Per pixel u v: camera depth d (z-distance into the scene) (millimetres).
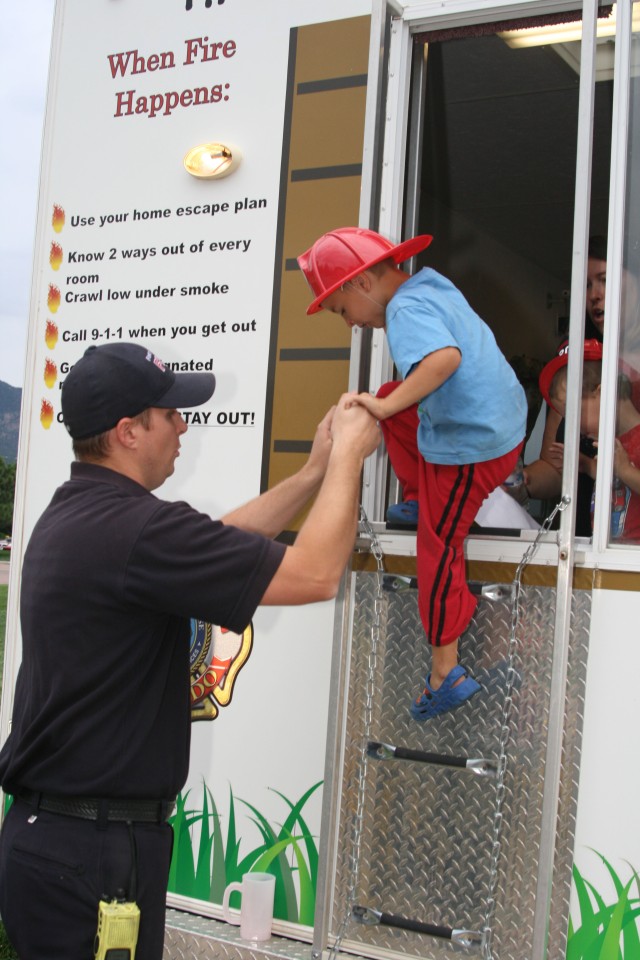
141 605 2189
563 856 2740
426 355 2490
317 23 3449
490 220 5504
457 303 2641
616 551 2754
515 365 5559
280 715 3328
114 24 3838
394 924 2896
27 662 2332
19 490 3902
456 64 3934
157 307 3666
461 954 2852
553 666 2688
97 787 2195
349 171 3357
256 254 3496
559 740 2678
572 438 2709
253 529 2748
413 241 2707
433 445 2672
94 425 2350
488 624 2855
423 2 3168
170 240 3658
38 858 2193
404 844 2949
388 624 3002
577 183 2734
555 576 2789
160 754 2273
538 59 3834
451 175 5020
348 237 2729
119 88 3811
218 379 3521
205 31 3648
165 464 2473
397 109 3217
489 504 3111
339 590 2990
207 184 3600
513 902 2787
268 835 3311
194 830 3420
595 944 2719
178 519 2215
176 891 3438
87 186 3842
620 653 2729
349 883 2977
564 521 2701
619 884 2699
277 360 3432
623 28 2846
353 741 3010
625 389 2844
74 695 2221
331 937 3000
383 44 3113
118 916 2088
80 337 3818
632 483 2820
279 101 3492
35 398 3902
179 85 3684
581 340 2719
